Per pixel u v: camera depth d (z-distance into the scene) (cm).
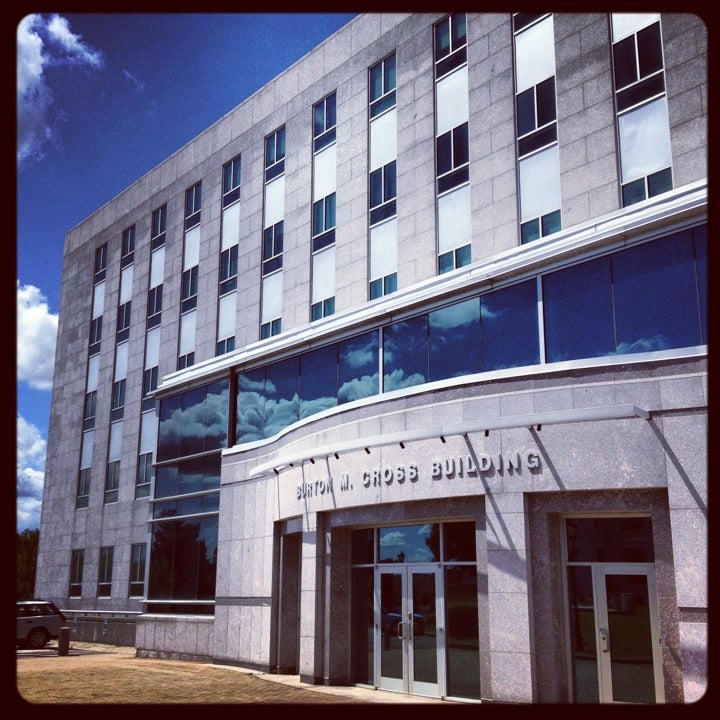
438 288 1889
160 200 3788
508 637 1346
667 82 1767
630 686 1259
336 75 2736
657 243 1504
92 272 4378
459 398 1528
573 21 1989
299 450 1941
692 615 1166
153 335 3675
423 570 1584
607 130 1864
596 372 1355
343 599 1741
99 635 3662
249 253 2998
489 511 1414
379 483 1623
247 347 2542
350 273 2494
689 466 1216
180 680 1858
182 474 2758
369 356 2084
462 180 2209
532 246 1698
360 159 2550
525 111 2078
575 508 1345
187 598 2562
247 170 3120
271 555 2075
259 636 2084
